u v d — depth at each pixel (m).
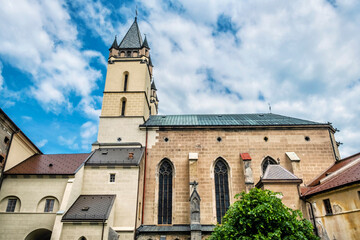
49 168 37.72
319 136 44.44
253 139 44.53
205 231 35.97
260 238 20.39
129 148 44.38
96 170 38.31
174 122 48.91
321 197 28.94
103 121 47.72
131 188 37.03
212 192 41.09
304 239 20.89
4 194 34.72
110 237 32.16
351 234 24.91
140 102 49.16
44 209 34.19
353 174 26.62
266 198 22.27
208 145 44.31
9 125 37.16
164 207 40.62
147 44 55.25
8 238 32.38
